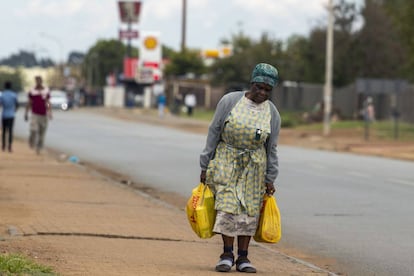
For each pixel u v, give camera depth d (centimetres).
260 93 1694
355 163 5434
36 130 5172
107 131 8719
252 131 1691
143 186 3788
